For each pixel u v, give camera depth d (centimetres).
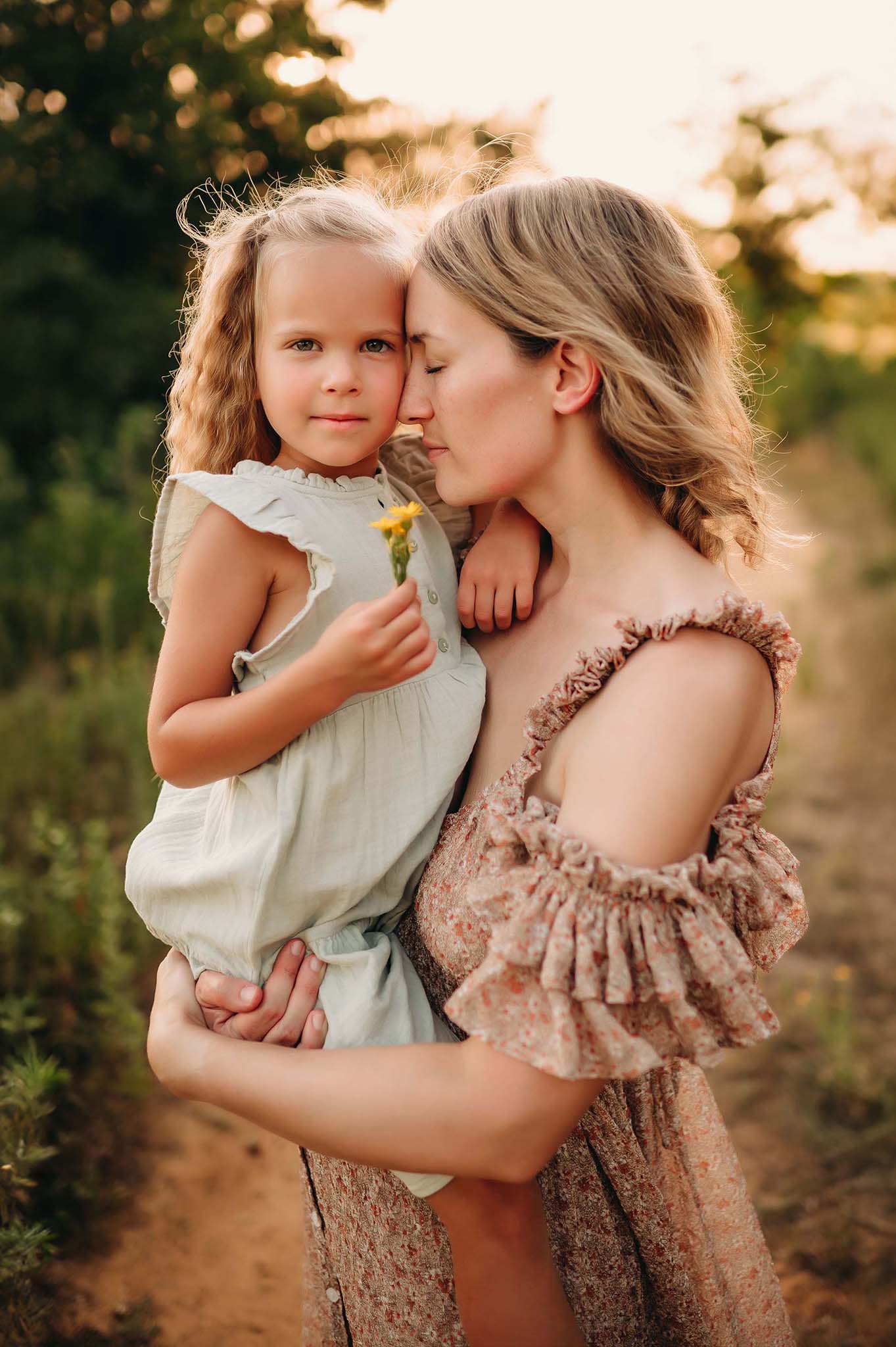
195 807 162
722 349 150
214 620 136
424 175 183
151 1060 137
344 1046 134
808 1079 307
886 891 406
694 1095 166
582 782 124
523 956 117
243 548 136
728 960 119
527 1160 118
